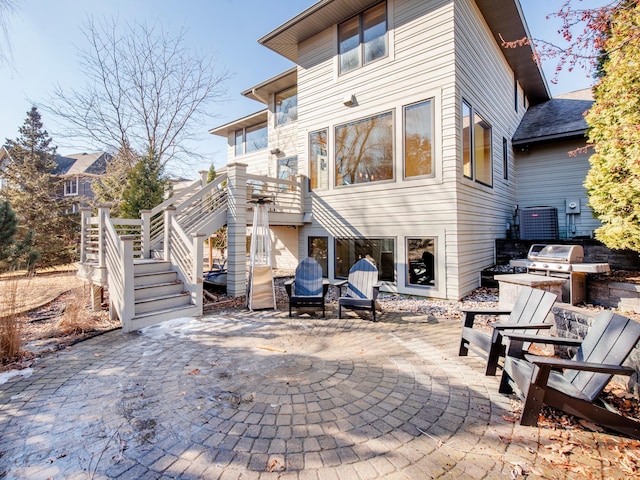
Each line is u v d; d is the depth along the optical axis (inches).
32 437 89.9
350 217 315.9
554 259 185.5
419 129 269.9
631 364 109.7
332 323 203.2
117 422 97.0
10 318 154.3
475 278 287.7
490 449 84.2
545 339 106.3
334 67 326.0
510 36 345.1
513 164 412.8
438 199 259.6
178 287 231.3
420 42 267.6
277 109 505.4
